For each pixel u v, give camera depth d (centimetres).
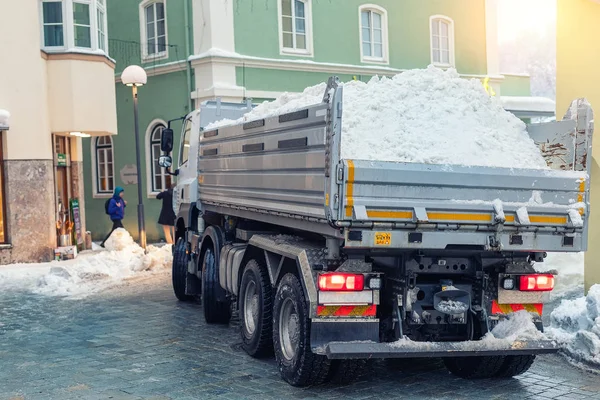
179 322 1000
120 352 826
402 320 642
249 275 792
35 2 1761
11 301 1220
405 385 684
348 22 2353
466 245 628
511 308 671
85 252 1966
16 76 1736
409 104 681
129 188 2395
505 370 696
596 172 961
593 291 806
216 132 960
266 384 686
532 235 632
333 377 674
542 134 695
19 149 1741
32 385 695
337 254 630
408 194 597
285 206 703
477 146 659
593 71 955
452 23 2606
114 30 2386
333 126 587
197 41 2139
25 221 1744
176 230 1192
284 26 2230
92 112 1844
